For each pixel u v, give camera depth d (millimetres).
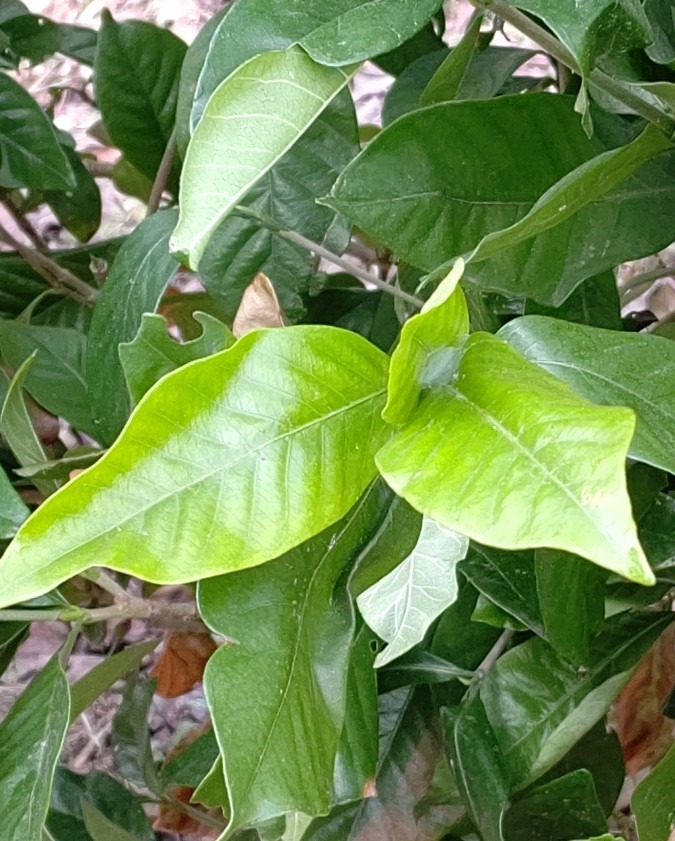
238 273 500
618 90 352
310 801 255
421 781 497
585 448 184
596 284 443
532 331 318
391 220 350
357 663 384
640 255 380
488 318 414
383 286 471
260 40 294
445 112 346
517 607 434
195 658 647
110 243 705
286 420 246
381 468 220
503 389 226
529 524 178
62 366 555
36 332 558
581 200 339
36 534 222
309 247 467
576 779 443
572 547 168
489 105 350
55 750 368
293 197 500
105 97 590
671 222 384
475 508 191
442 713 464
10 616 436
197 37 467
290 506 241
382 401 257
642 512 410
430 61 534
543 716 454
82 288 691
